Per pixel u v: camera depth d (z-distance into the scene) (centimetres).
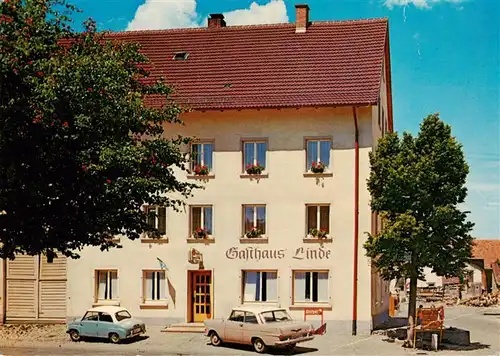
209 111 3384
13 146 2011
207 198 3384
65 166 2086
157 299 3416
